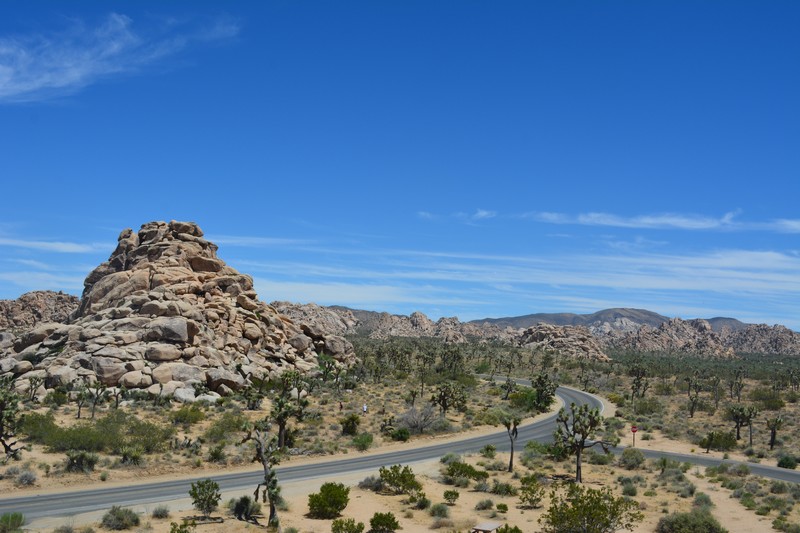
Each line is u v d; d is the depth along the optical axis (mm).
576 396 115750
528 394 100188
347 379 104062
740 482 47844
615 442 67500
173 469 45969
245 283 109000
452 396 80875
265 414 70375
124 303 92250
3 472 40844
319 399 85188
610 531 32094
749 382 151250
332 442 59844
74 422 57062
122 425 55125
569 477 49156
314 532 31250
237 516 33219
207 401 73625
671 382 143125
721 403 111062
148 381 75562
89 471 43000
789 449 69750
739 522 36344
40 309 195375
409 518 35188
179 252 107312
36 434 49844
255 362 94062
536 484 41594
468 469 46344
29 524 29906
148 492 38344
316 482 43094
